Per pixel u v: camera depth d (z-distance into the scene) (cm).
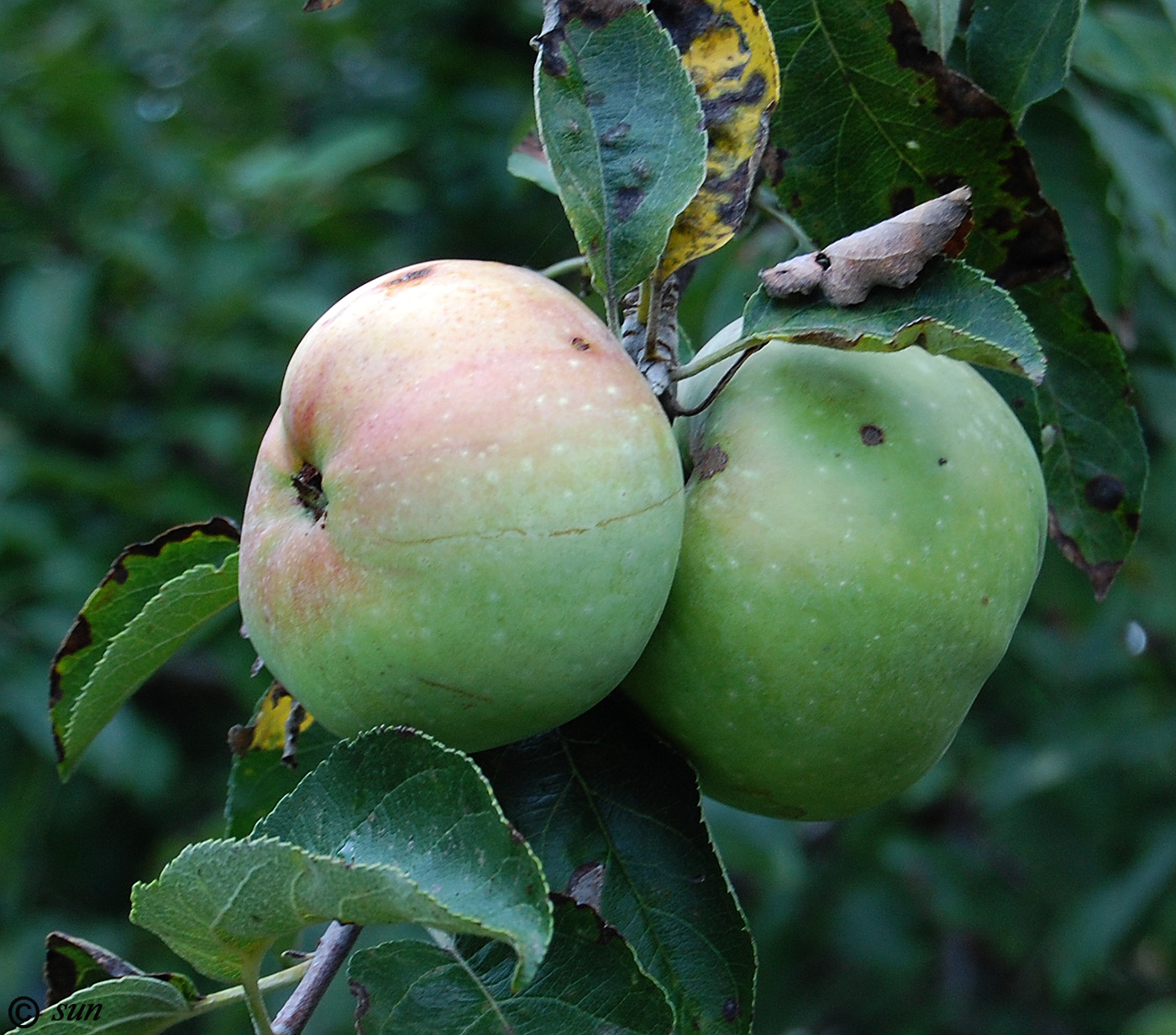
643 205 43
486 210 107
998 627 44
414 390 40
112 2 106
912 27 45
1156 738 83
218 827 80
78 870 92
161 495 85
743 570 42
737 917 43
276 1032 42
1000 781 85
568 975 42
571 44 43
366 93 114
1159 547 81
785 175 47
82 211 95
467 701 41
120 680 47
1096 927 81
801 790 44
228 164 98
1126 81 55
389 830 40
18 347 86
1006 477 44
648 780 44
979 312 42
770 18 46
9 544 80
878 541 42
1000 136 45
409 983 42
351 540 40
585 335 42
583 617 41
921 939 99
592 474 40
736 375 44
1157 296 62
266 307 90
